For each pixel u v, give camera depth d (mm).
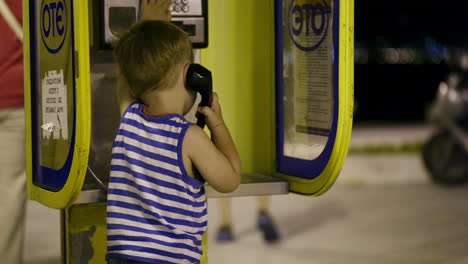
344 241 7016
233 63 3811
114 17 3398
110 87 3527
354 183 10125
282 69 3779
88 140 2832
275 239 7012
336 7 3213
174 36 2785
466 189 9688
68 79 2973
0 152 4180
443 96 9320
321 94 3430
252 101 3859
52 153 3201
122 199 2789
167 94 2795
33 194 3418
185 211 2752
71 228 3439
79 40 2771
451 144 9547
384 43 17812
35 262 6211
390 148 12750
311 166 3477
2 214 4199
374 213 8297
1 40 4152
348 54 3166
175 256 2727
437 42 17766
